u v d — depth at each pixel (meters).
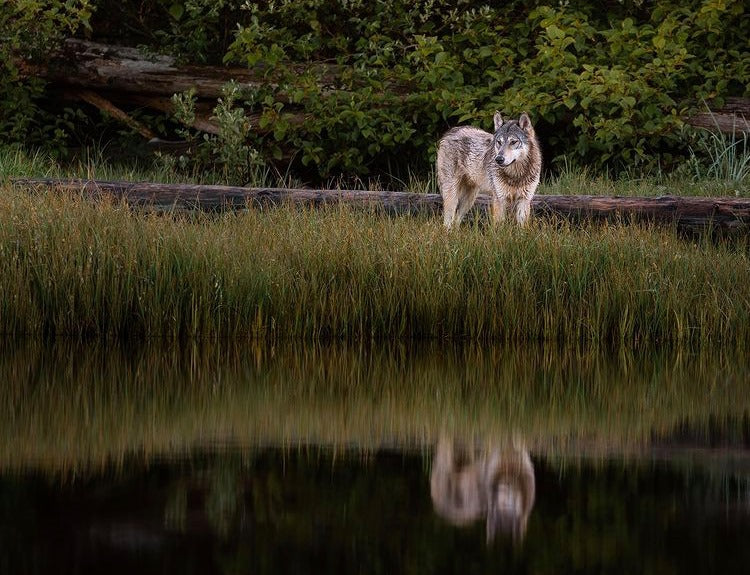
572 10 49.94
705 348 29.56
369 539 11.69
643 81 46.28
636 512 12.88
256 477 14.54
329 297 30.17
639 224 35.31
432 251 30.83
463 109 47.03
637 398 21.98
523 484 14.30
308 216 33.66
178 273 29.59
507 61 48.88
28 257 29.27
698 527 12.26
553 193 43.00
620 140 46.66
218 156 50.38
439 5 51.78
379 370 25.08
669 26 46.50
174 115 50.84
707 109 47.69
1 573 10.34
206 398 21.20
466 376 24.47
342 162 49.84
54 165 47.50
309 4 49.75
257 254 30.50
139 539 11.52
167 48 52.38
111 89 52.41
